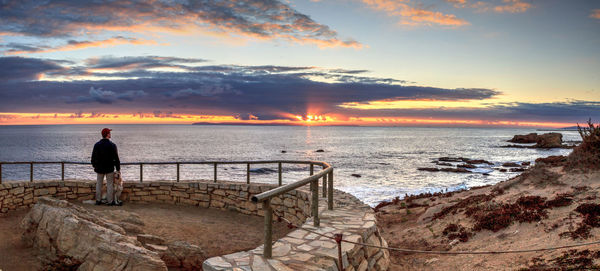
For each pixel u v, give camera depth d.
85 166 49.94
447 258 7.59
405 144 118.19
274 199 10.77
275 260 4.66
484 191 12.46
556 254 6.12
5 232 8.98
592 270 5.12
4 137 159.25
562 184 9.57
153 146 97.56
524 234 7.68
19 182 11.00
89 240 7.36
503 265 6.41
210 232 9.45
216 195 11.72
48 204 8.82
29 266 7.27
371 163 56.16
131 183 12.05
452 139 164.50
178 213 11.02
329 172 7.54
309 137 183.25
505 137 198.62
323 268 4.45
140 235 8.30
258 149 90.00
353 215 7.14
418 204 14.39
